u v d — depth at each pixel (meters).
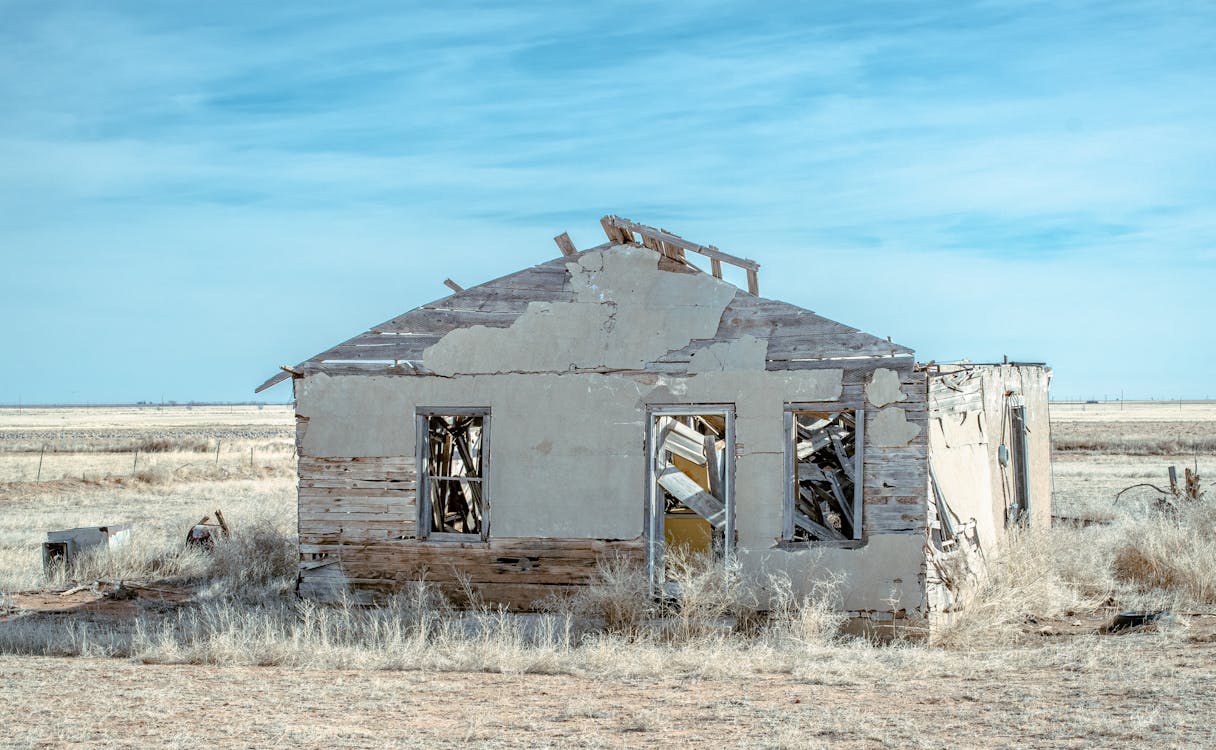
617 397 13.75
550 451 13.88
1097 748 7.43
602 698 9.42
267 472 44.06
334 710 8.98
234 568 18.06
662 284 13.74
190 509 30.03
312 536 14.39
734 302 13.55
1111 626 13.27
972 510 15.15
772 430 13.24
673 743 7.76
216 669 10.96
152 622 14.27
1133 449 56.25
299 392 14.51
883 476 12.87
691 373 13.55
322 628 12.38
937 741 7.70
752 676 10.39
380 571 14.20
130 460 50.09
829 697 9.32
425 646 12.15
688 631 12.52
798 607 12.75
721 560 13.45
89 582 17.88
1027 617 14.24
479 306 14.24
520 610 13.81
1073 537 17.64
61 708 9.06
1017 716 8.43
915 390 12.82
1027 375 19.70
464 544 14.01
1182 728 7.90
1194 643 11.87
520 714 8.81
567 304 13.98
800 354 13.24
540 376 13.97
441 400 14.20
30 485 35.50
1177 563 16.62
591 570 13.69
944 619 13.05
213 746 7.80
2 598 16.08
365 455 14.32
